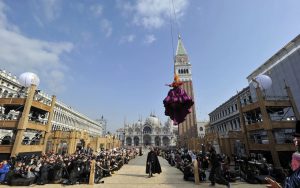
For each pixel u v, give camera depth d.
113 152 28.53
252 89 37.38
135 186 12.62
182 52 109.50
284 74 28.88
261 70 34.69
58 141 30.11
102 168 15.16
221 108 55.41
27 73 20.53
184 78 98.25
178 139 89.31
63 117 68.94
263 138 27.41
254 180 13.66
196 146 45.47
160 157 45.81
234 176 14.66
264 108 20.47
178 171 20.05
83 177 14.00
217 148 34.62
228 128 51.12
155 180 14.70
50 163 14.59
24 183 12.70
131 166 24.73
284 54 29.12
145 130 129.38
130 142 126.62
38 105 21.33
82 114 86.88
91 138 40.97
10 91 41.50
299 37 25.97
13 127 18.97
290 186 2.29
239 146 29.88
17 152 17.98
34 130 21.91
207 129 69.31
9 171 13.58
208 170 19.84
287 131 23.88
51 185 12.86
